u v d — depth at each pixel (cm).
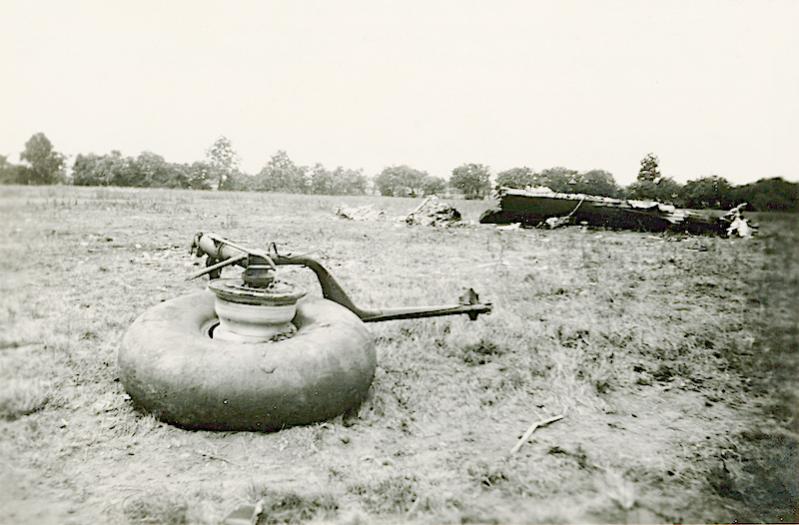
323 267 404
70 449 277
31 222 1101
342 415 331
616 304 667
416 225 1609
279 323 340
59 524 217
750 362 475
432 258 981
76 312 522
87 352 419
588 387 409
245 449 286
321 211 1977
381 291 682
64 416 312
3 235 938
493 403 374
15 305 531
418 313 435
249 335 337
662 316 618
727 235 1401
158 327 324
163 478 257
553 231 1508
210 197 2412
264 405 293
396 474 272
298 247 1044
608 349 502
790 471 293
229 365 293
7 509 224
